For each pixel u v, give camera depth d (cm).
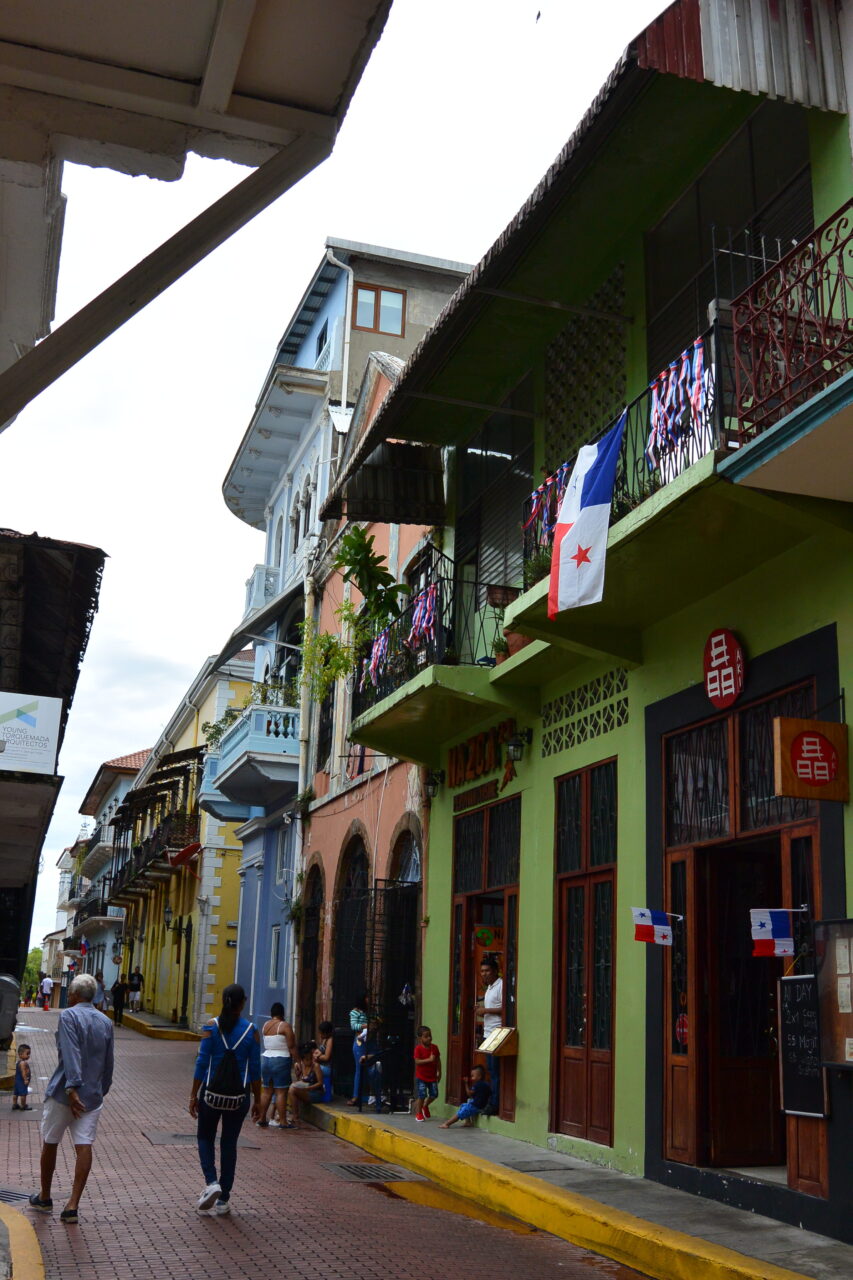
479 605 1453
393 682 1490
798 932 820
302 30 296
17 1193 908
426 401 1456
